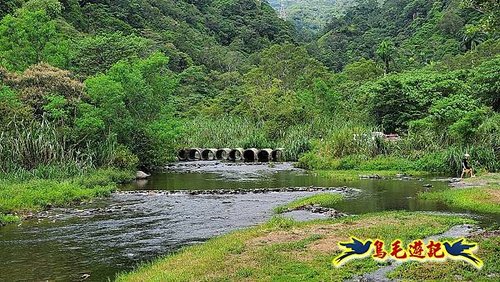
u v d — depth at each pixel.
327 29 186.88
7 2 65.25
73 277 14.38
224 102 79.06
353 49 143.50
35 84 38.34
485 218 21.22
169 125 43.09
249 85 81.81
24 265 15.65
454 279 12.38
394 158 42.22
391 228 18.28
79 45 58.69
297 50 89.12
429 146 42.25
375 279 12.66
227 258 14.80
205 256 15.14
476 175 35.31
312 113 62.28
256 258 14.59
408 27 140.12
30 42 47.75
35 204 25.70
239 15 155.38
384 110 54.31
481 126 40.22
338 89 74.44
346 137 45.06
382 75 80.00
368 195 28.64
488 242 15.85
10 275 14.62
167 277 13.06
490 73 50.78
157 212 24.34
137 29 103.94
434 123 44.03
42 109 37.22
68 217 23.31
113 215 23.72
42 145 33.09
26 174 30.91
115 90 37.72
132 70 43.16
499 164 36.84
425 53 109.69
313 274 12.94
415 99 52.34
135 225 21.41
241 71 113.31
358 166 42.09
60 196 27.17
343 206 25.16
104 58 55.41
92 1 103.06
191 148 58.41
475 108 44.00
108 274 14.64
